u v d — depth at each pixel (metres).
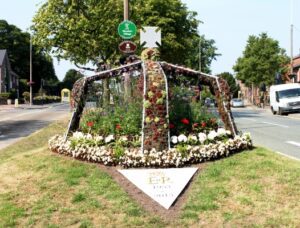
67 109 56.53
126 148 9.98
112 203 8.07
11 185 8.94
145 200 8.23
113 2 29.02
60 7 29.12
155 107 9.88
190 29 46.66
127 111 11.03
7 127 27.48
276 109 43.19
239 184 8.66
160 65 10.80
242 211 7.79
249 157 10.02
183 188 8.60
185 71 11.27
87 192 8.44
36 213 7.80
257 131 23.97
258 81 73.19
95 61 30.34
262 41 72.81
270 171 9.19
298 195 8.24
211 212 7.79
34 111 50.28
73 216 7.69
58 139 11.23
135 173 9.03
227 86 11.30
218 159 9.90
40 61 111.38
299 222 7.43
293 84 44.19
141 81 10.63
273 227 7.32
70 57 30.84
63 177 9.02
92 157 9.69
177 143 10.19
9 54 108.06
